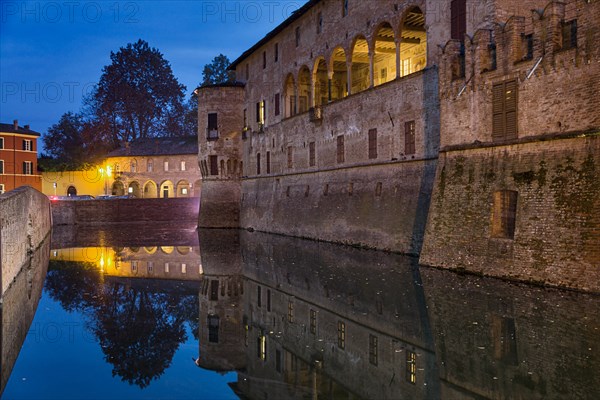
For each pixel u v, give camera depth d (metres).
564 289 20.22
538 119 22.53
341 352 15.38
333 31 43.66
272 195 55.09
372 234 36.50
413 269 26.73
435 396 11.45
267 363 14.79
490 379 12.23
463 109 26.34
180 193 104.94
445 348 14.66
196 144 105.56
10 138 94.25
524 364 13.02
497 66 24.44
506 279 22.69
